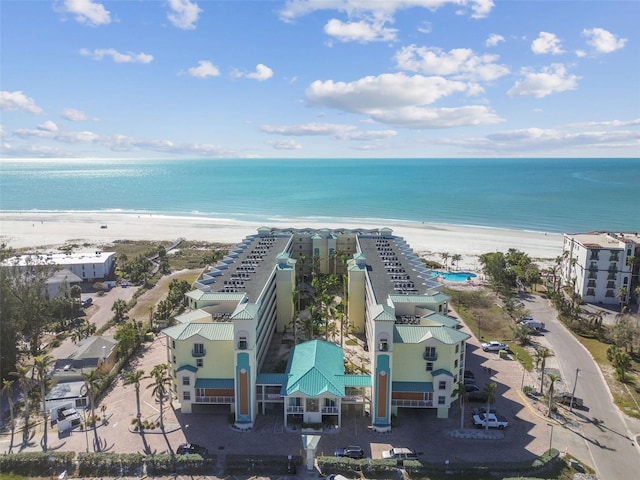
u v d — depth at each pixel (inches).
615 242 5748.0
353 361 3993.6
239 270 4638.3
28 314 4217.5
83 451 2827.3
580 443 2935.5
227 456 2716.5
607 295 5561.0
